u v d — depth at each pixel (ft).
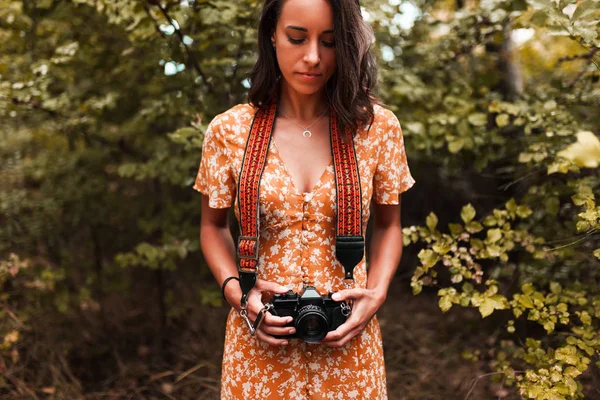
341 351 4.57
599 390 6.88
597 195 6.79
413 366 9.62
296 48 4.26
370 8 7.54
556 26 5.64
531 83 10.14
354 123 4.46
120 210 10.93
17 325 8.76
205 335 10.89
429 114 8.25
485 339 9.65
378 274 4.78
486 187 10.16
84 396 8.97
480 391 8.49
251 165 4.46
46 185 10.62
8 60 8.61
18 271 8.79
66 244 11.18
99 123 9.59
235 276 4.82
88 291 10.19
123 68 8.78
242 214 4.46
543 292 6.92
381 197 4.81
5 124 10.05
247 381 4.63
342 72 4.35
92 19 8.87
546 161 7.09
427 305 12.00
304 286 4.48
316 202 4.44
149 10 7.40
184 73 8.19
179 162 8.70
